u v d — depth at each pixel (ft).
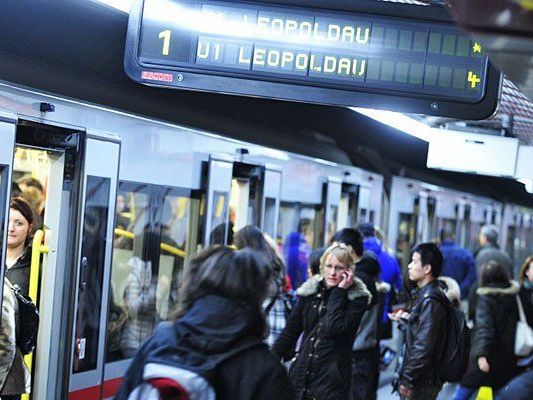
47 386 26.40
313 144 49.85
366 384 33.06
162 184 31.96
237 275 14.43
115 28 30.17
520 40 12.25
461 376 29.50
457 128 41.68
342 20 24.66
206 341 14.14
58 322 26.50
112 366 30.01
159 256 32.17
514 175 38.91
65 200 26.58
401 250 62.85
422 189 66.64
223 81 24.80
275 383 14.34
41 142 26.03
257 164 38.83
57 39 28.17
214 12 24.86
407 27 24.54
